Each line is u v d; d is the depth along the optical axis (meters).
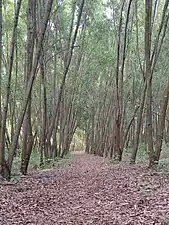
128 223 7.23
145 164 17.47
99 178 14.41
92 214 8.34
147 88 14.16
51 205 9.55
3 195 10.68
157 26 26.28
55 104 26.58
